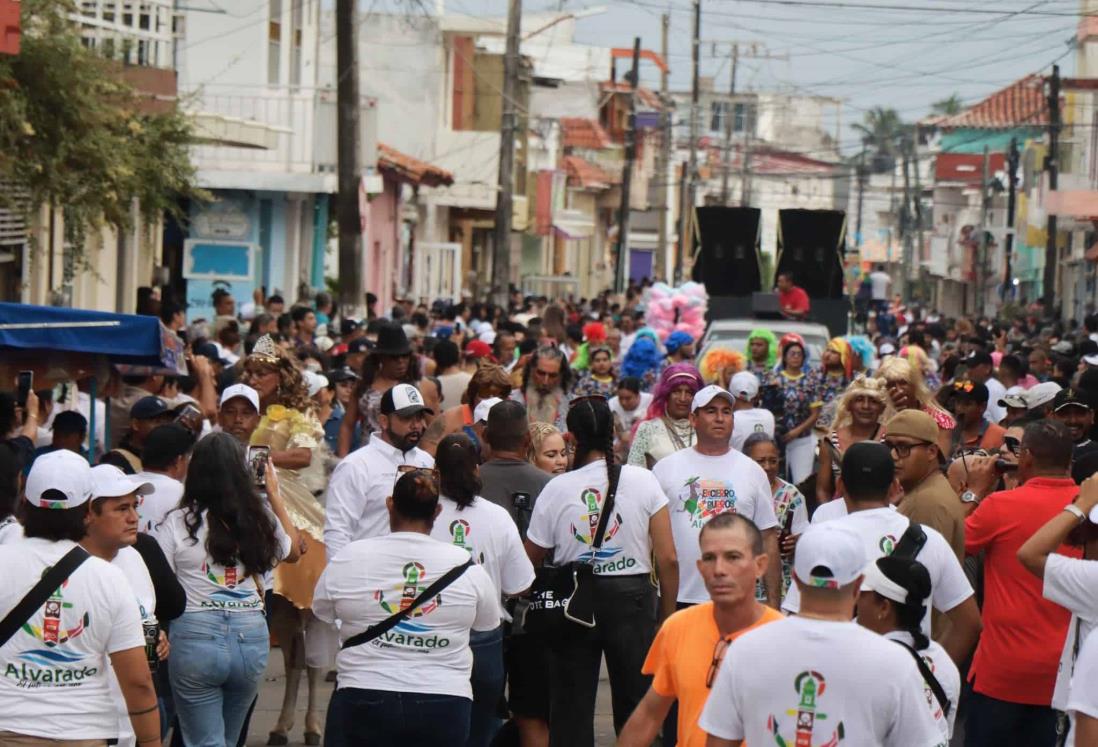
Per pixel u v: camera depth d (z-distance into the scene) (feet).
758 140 546.26
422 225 260.42
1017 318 249.55
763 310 141.18
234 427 52.75
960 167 469.57
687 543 49.03
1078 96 285.64
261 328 99.09
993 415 80.43
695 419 49.75
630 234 491.31
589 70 394.11
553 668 45.55
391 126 256.73
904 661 27.94
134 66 109.50
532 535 46.03
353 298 129.90
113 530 36.52
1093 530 37.70
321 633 53.72
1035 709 41.09
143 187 103.55
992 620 41.60
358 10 129.08
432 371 87.61
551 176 301.02
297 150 169.27
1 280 110.83
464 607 38.91
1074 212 169.78
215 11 162.30
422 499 38.99
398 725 38.37
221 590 42.65
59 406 73.31
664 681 33.17
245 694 43.57
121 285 140.97
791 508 54.44
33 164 89.92
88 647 34.14
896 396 58.95
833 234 178.19
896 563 32.04
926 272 512.22
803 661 27.94
